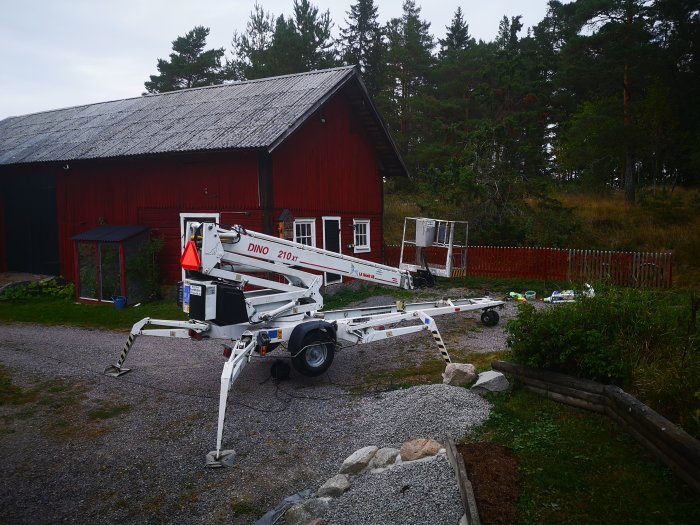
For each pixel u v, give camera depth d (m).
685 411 4.91
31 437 6.42
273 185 13.84
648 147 23.33
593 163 26.08
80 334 11.78
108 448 6.09
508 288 14.91
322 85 15.51
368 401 6.94
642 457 4.53
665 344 5.99
